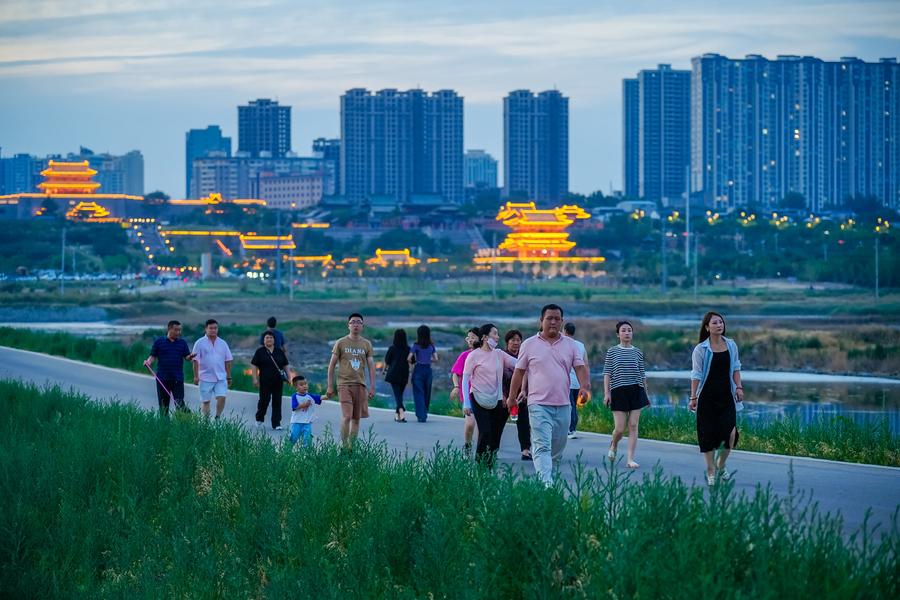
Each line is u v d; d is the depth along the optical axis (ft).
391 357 133.69
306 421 99.40
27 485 74.64
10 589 58.29
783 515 51.62
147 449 82.89
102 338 481.05
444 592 51.49
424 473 69.97
